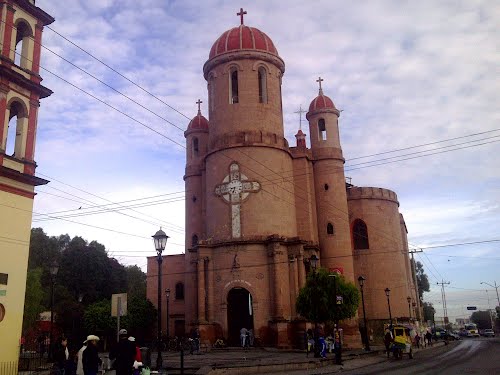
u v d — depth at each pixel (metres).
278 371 24.25
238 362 26.22
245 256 39.69
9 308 21.89
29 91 24.78
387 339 34.69
